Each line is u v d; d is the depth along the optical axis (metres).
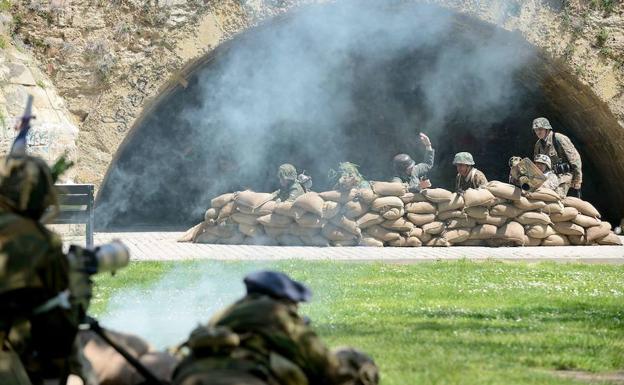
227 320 12.48
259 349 12.23
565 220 51.28
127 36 60.62
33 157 12.89
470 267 38.72
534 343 21.36
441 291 30.94
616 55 64.38
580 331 23.44
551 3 64.38
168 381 13.52
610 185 71.12
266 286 12.74
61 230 53.47
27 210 12.55
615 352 20.62
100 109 60.28
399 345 20.70
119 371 13.91
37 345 12.31
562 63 64.38
